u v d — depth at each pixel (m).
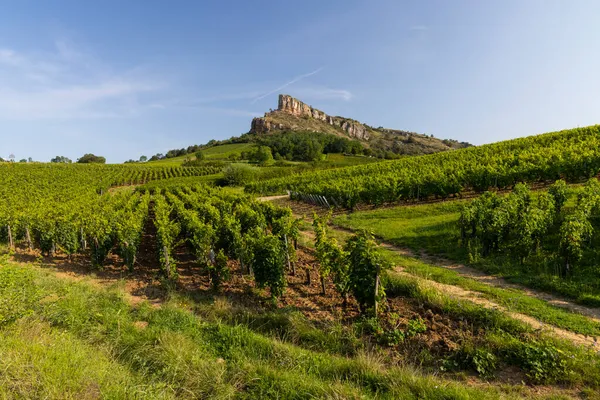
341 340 6.68
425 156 41.84
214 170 78.56
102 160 127.81
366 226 17.61
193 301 8.96
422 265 11.20
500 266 10.50
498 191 21.73
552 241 11.39
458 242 12.91
